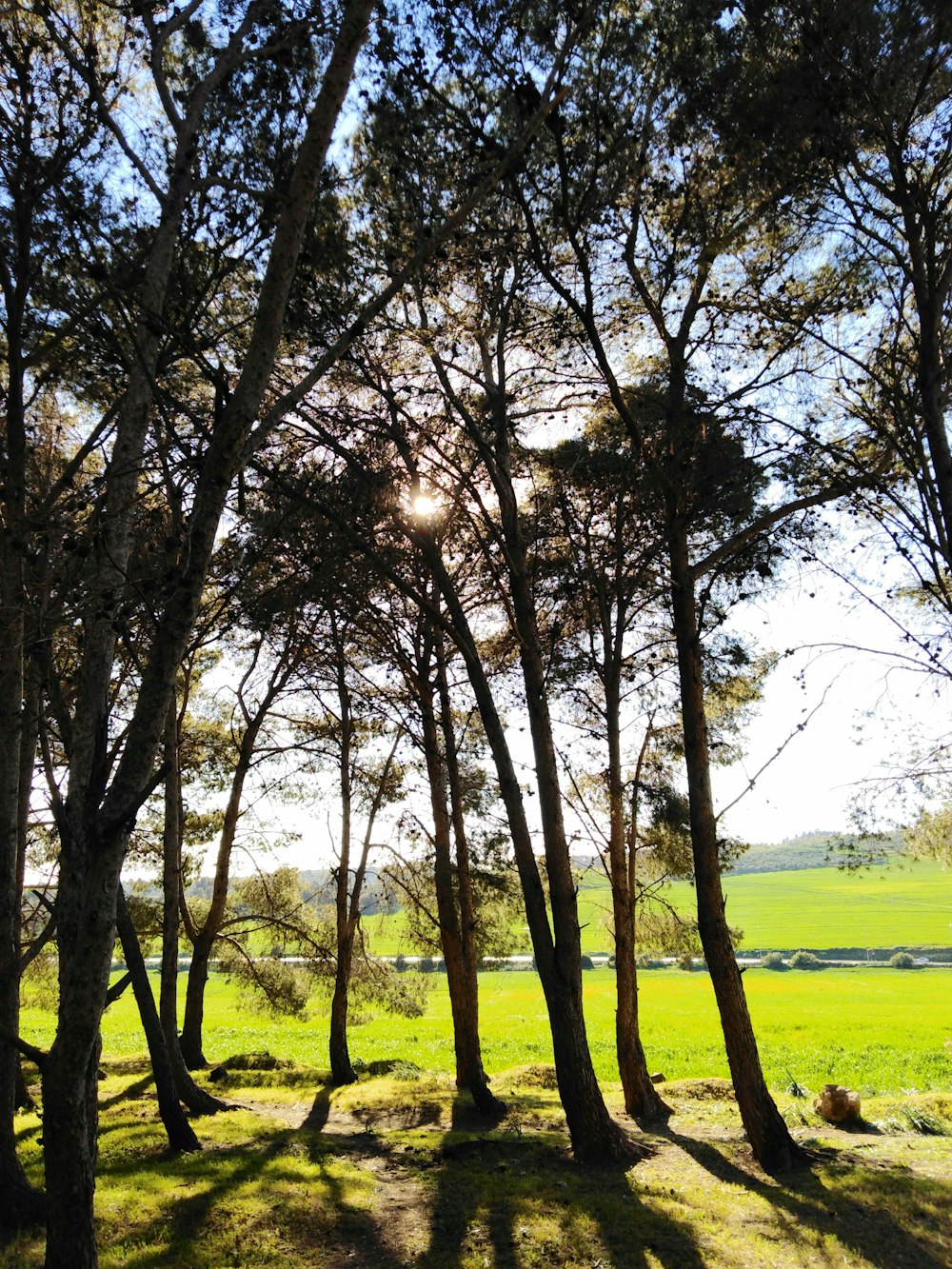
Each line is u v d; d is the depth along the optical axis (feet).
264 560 32.58
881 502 31.27
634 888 47.65
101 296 21.57
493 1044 80.69
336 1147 36.11
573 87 25.72
